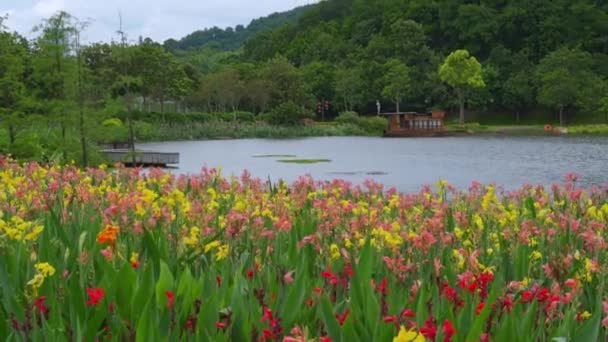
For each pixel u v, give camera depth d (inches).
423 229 215.5
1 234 209.3
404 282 177.9
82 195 286.4
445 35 5792.3
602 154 2043.6
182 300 154.1
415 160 1904.5
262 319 139.4
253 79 4675.2
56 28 1096.2
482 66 5172.2
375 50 5226.4
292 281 164.6
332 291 176.4
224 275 166.6
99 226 221.5
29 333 138.9
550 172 1496.1
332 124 4192.9
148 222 224.8
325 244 218.7
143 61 3609.7
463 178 1378.0
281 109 4023.1
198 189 323.6
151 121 3481.8
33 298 151.3
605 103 4109.3
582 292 174.7
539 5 5502.0
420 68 5078.7
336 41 6102.4
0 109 1072.8
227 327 140.8
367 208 311.4
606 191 349.7
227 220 216.8
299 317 147.6
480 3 5836.6
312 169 1601.9
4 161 433.4
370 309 142.9
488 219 290.5
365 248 171.3
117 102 1160.8
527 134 3639.3
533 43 5413.4
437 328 133.6
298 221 234.1
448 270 181.5
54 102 1063.0
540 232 241.6
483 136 3506.4
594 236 203.5
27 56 1242.6
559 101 4284.0
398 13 5969.5
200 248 203.2
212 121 3828.7
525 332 134.6
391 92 4687.5
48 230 205.9
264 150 2452.0
